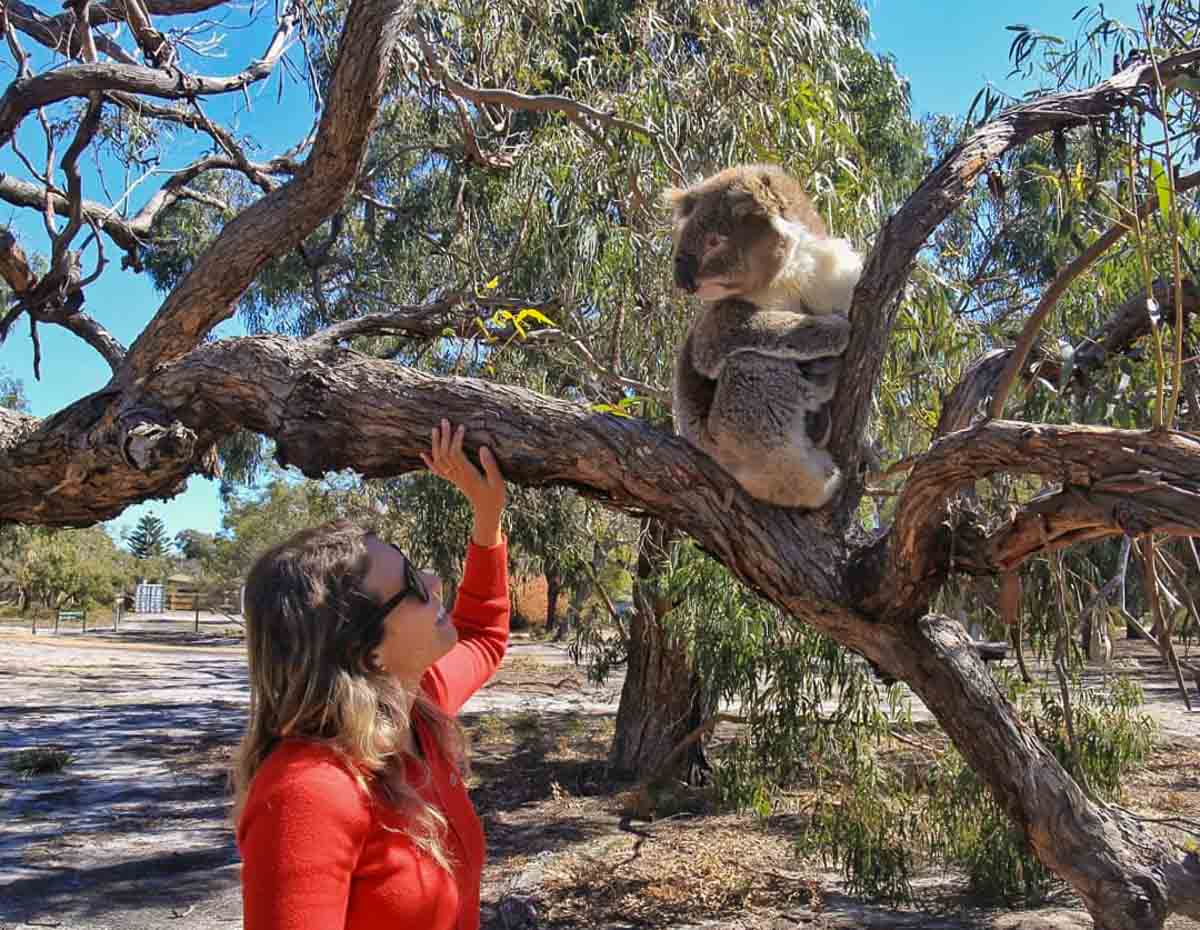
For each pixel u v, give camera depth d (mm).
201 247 14461
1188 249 3637
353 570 1990
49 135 6766
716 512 3223
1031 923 7254
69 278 6848
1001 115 3236
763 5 7820
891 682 3518
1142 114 3201
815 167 6188
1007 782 3041
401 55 7324
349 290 13469
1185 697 2510
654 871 8852
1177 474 2348
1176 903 2816
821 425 3340
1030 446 2535
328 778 1776
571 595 15188
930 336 5992
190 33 7828
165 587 65062
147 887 8883
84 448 3830
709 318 3760
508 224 9117
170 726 18234
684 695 12742
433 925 1841
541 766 13883
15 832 10789
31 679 25391
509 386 3309
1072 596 5754
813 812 8656
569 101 6812
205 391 3645
